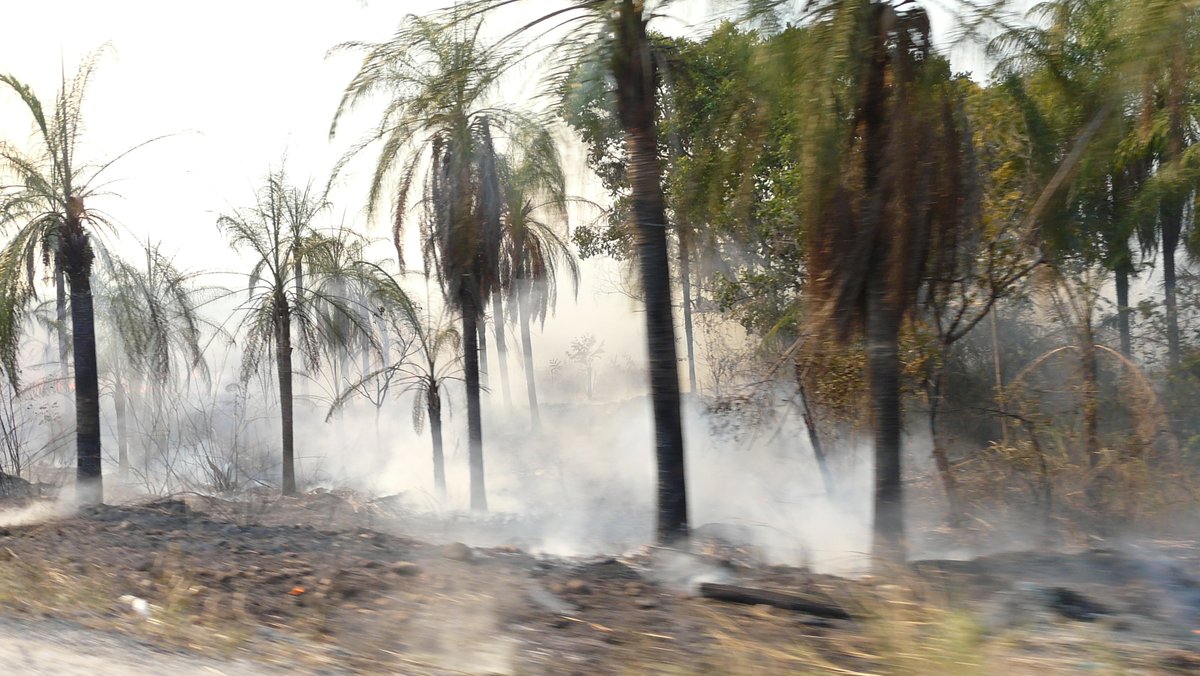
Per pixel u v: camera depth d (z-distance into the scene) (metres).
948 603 5.93
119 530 10.55
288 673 5.30
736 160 10.34
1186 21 7.75
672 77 10.62
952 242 9.62
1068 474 11.76
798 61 8.84
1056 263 11.38
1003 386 13.84
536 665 5.41
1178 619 5.83
